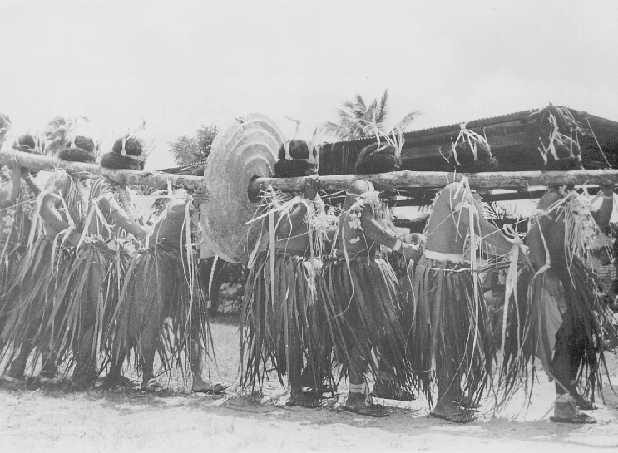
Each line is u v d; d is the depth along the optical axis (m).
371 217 4.08
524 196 5.66
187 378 4.97
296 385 4.23
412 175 4.22
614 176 3.91
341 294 4.11
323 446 3.28
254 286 4.40
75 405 4.08
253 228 4.57
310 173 4.53
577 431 3.56
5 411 3.84
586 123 4.65
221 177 4.57
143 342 4.61
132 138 4.84
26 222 4.96
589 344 3.83
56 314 4.74
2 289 4.82
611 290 4.08
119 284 4.73
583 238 3.88
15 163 4.91
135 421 3.75
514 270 3.86
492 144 5.00
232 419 3.83
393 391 4.37
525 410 4.08
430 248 4.01
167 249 4.67
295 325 4.19
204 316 4.80
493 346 3.96
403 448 3.21
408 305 4.18
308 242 4.32
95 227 4.83
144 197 5.14
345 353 4.08
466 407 3.93
